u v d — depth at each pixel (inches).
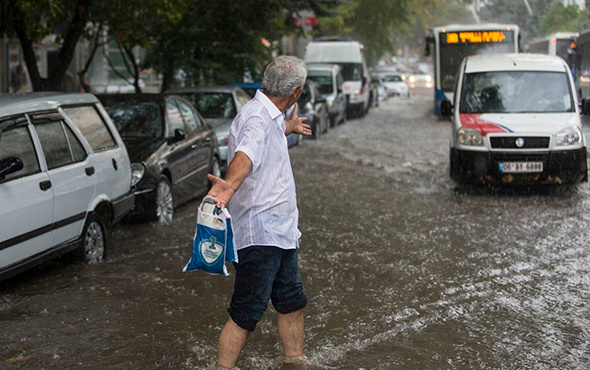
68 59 573.6
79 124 306.5
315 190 500.4
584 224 381.7
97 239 309.9
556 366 200.7
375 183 529.7
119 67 1184.8
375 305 252.2
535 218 398.0
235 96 601.6
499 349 212.7
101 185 308.8
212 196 171.3
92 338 221.6
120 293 266.7
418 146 783.7
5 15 525.7
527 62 520.7
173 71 868.0
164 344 216.5
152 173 384.5
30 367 199.8
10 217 249.0
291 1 1003.9
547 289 269.7
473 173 467.8
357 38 1756.9
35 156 269.6
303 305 194.1
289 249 186.2
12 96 295.9
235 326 184.4
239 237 181.6
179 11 577.3
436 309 247.8
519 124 466.9
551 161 458.0
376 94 1529.3
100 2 574.2
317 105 885.2
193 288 273.0
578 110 489.1
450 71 1057.5
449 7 1822.1
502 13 1667.1
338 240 350.3
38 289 271.6
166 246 341.1
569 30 1549.0
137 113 430.6
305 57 1275.8
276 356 205.6
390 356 207.0
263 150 177.8
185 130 450.3
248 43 876.6
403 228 376.2
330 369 197.2
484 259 312.7
